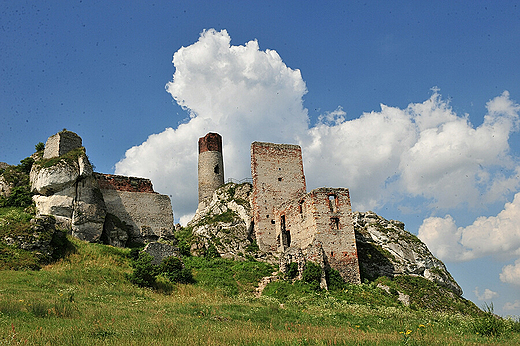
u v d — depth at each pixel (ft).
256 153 168.45
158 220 155.63
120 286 97.04
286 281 123.24
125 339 49.93
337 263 129.90
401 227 170.81
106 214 142.82
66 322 59.52
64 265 103.91
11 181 136.05
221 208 172.65
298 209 144.25
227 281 122.52
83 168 135.03
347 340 56.29
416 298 132.46
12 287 81.76
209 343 49.29
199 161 199.31
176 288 107.86
